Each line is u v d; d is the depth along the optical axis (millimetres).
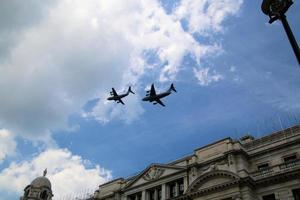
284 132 46469
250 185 42625
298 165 41031
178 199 47375
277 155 45031
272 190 41562
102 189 61469
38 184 77500
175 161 53500
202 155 50156
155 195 52781
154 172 54750
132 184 56781
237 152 45812
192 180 48156
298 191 39844
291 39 12719
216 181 44688
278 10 13172
